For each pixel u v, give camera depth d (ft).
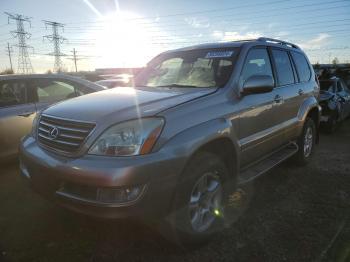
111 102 9.84
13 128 16.31
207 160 9.59
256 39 14.16
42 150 9.46
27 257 9.25
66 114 9.41
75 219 11.36
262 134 12.85
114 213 7.92
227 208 12.39
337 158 19.52
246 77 12.21
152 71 14.02
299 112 16.20
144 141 8.22
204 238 9.73
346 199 13.43
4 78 16.85
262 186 14.82
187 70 12.82
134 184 7.89
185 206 8.98
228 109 10.73
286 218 11.71
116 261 9.15
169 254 9.50
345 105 30.12
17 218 11.50
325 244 10.03
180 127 8.93
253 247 9.89
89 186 8.04
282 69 15.30
